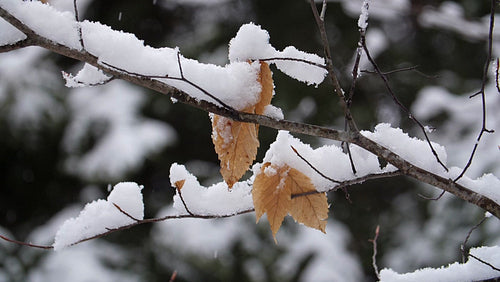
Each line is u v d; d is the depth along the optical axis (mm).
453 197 3951
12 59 5109
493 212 1055
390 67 5570
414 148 1117
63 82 5289
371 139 1121
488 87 3992
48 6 992
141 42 1039
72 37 990
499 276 1136
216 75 1054
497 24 4121
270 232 4637
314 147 5152
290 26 5520
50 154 5449
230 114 1039
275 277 4473
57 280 4418
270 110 1079
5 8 958
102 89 5316
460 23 4230
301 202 1097
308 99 5340
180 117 5715
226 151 1077
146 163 5363
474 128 3854
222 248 4562
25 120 4969
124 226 1119
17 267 4473
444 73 5570
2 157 5543
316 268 4445
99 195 5121
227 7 5773
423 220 5117
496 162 3416
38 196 5785
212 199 1166
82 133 5059
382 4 4348
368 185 5703
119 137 4992
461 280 1150
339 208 5605
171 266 4734
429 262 4297
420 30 5781
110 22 5633
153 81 1023
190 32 5957
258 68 1082
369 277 5203
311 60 1104
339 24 5430
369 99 5555
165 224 4805
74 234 1102
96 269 4516
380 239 5383
